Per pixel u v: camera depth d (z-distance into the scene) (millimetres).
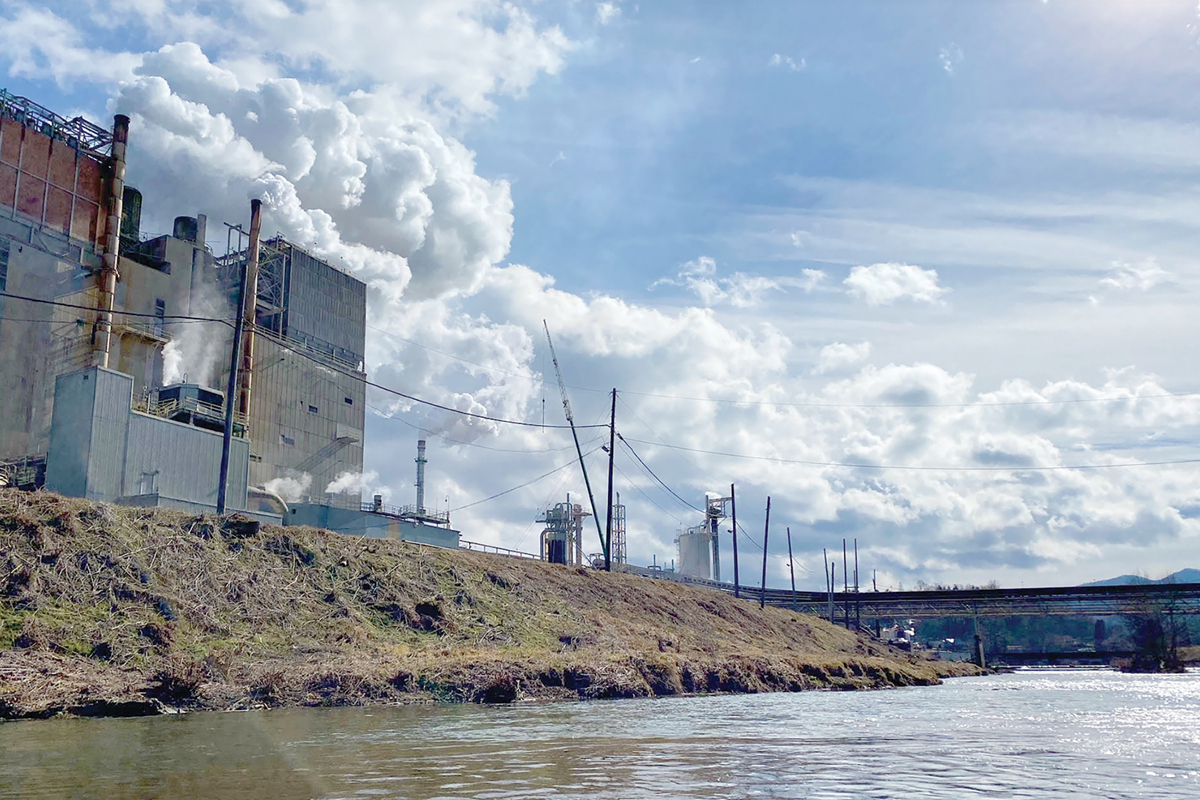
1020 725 25797
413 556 49719
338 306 78812
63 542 32875
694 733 21281
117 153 61844
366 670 30328
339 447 76125
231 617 34594
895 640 131875
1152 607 112188
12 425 53094
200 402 53812
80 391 43188
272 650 32625
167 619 31781
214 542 39250
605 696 34562
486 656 35938
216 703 25422
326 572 42375
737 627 73875
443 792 12047
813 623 96875
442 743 17828
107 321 57594
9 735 18438
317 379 74688
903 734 22250
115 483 43156
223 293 70875
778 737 20781
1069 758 17906
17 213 56000
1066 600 116812
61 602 30031
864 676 56219
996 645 183500
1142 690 52188
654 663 39250
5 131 55969
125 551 34500
